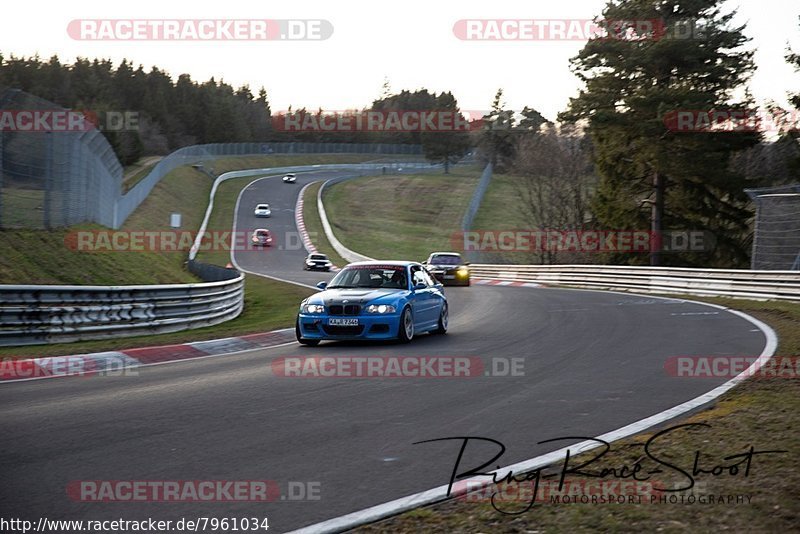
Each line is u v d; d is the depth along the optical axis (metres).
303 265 82.12
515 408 11.02
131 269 34.94
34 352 17.48
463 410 10.93
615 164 61.59
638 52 54.06
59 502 6.89
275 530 6.20
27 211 30.80
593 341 18.80
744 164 74.62
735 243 61.50
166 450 8.67
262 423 10.09
